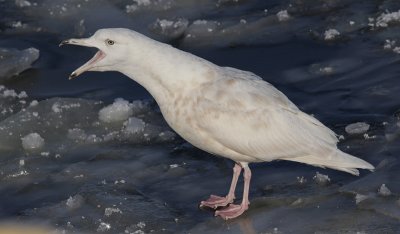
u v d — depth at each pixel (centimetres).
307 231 986
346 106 1280
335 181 1091
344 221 998
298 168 1134
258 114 1020
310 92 1337
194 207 1067
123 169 1170
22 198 1117
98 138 1260
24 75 1471
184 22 1589
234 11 1642
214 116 1022
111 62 1049
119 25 1627
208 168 1160
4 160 1220
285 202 1049
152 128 1270
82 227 1033
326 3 1631
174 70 1031
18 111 1362
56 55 1532
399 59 1398
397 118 1224
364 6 1603
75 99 1355
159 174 1153
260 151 1026
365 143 1167
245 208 1038
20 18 1667
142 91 1403
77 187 1132
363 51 1444
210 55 1497
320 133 1030
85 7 1695
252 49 1500
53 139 1269
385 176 1078
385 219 991
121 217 1045
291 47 1489
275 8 1634
